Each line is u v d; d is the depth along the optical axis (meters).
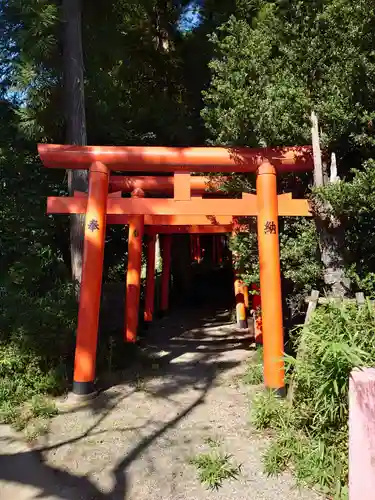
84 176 7.43
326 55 4.66
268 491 3.27
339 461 3.28
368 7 4.43
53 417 4.80
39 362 5.64
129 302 8.16
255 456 3.81
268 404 4.48
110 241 10.73
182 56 11.57
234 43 5.15
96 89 8.47
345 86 4.52
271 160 5.41
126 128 9.93
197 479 3.48
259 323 7.79
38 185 8.70
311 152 5.26
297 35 4.89
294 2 4.93
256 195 5.54
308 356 3.77
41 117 7.65
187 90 11.92
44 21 6.60
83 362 5.40
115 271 13.43
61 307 6.32
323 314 3.91
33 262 7.92
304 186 6.30
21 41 6.91
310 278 5.22
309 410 3.90
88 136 9.30
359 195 4.27
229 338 9.37
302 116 4.82
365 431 2.58
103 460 3.83
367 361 3.24
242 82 4.89
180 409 5.05
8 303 6.24
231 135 5.40
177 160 5.44
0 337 5.68
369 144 4.86
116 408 5.10
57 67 7.53
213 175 6.82
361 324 3.57
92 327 5.47
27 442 4.19
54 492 3.36
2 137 8.41
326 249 4.91
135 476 3.56
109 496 3.30
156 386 5.96
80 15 7.56
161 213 5.68
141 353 7.70
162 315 12.67
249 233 6.37
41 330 5.73
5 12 7.44
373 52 4.57
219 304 14.86
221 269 20.50
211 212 5.61
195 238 24.88
